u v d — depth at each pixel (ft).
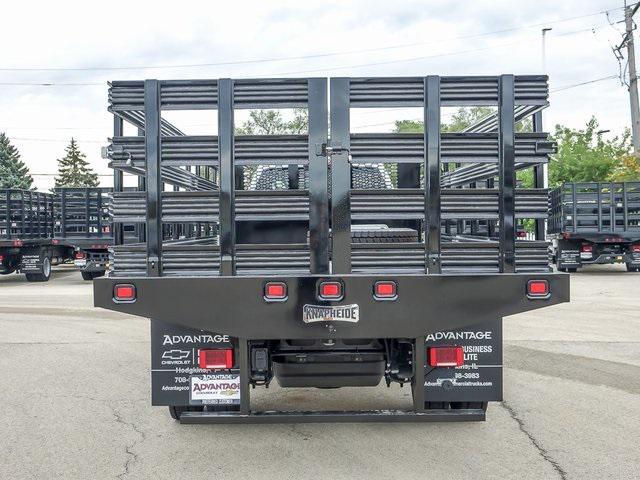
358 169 20.26
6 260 53.93
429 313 11.57
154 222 11.75
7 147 207.10
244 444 13.30
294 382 13.11
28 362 21.85
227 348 12.53
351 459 12.34
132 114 12.87
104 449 13.07
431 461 12.19
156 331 12.75
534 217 11.78
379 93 11.57
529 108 12.78
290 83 11.55
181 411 13.84
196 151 11.72
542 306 11.62
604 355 22.33
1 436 13.94
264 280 11.52
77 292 46.24
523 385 18.13
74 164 268.62
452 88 11.60
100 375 19.86
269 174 21.36
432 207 11.64
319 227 11.68
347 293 11.53
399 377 12.89
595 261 56.70
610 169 102.58
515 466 11.91
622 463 12.05
